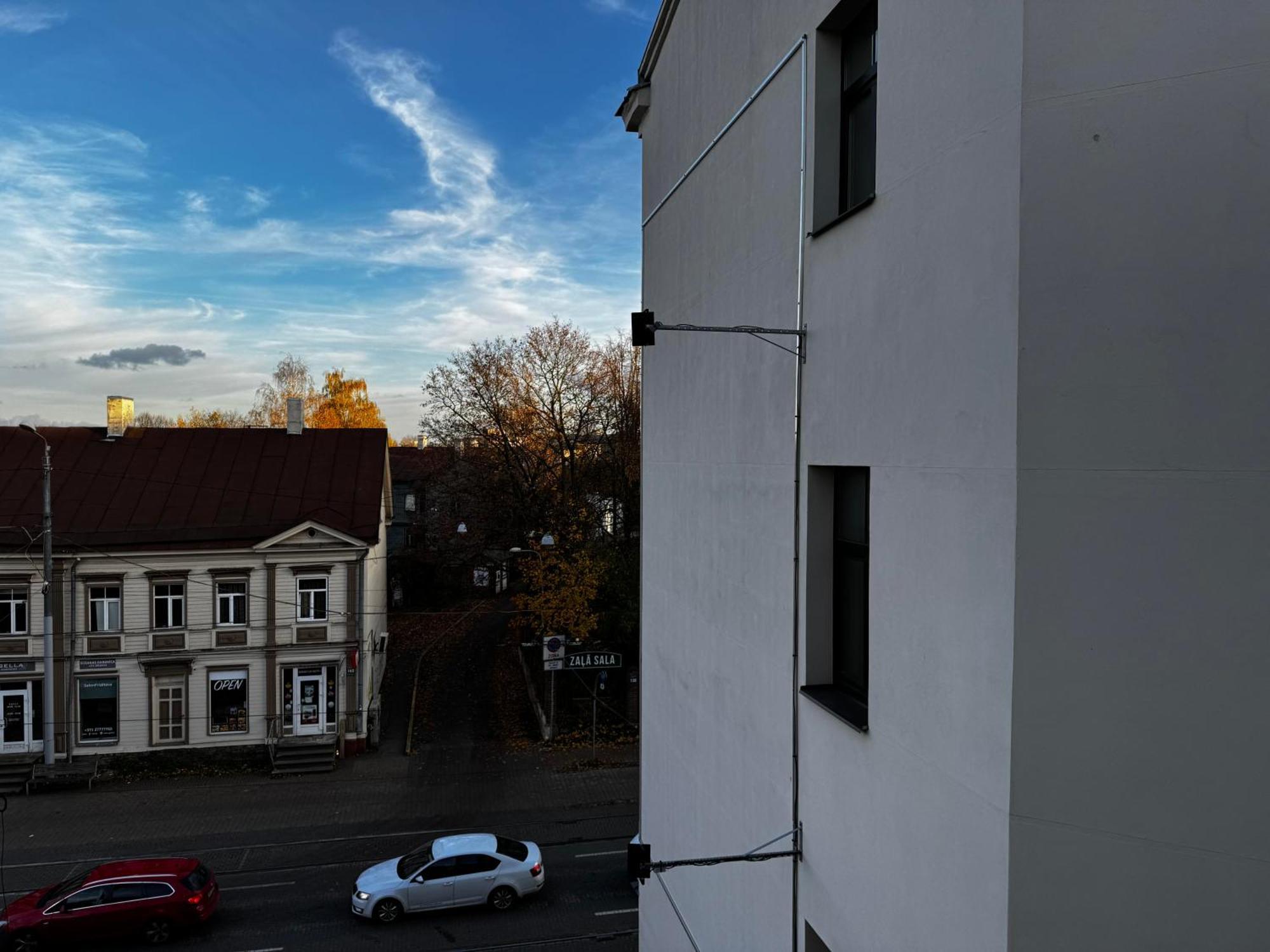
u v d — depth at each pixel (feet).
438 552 122.31
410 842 60.95
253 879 55.11
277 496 82.64
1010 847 10.62
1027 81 10.48
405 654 112.68
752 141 21.20
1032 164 10.44
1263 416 9.38
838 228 16.01
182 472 84.17
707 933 25.17
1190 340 9.71
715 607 24.61
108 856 59.00
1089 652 10.16
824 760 16.81
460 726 86.43
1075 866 10.28
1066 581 10.25
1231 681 9.57
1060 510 10.28
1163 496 9.81
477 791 70.49
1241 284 9.51
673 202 29.99
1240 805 9.58
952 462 12.03
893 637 13.73
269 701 77.46
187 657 75.92
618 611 87.66
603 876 54.54
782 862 19.03
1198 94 9.74
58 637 74.43
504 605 144.46
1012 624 10.59
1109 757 10.11
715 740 24.49
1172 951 9.89
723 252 23.86
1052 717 10.35
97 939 46.29
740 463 22.29
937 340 12.48
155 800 69.15
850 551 17.30
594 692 80.69
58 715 74.49
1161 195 9.87
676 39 29.43
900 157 13.58
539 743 81.30
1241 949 9.62
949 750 12.12
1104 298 10.09
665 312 31.19
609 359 114.21
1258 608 9.44
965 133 11.73
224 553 76.64
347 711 78.84
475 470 107.04
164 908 46.93
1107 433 10.05
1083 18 10.24
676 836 29.01
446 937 47.24
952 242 12.05
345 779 73.46
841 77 17.61
